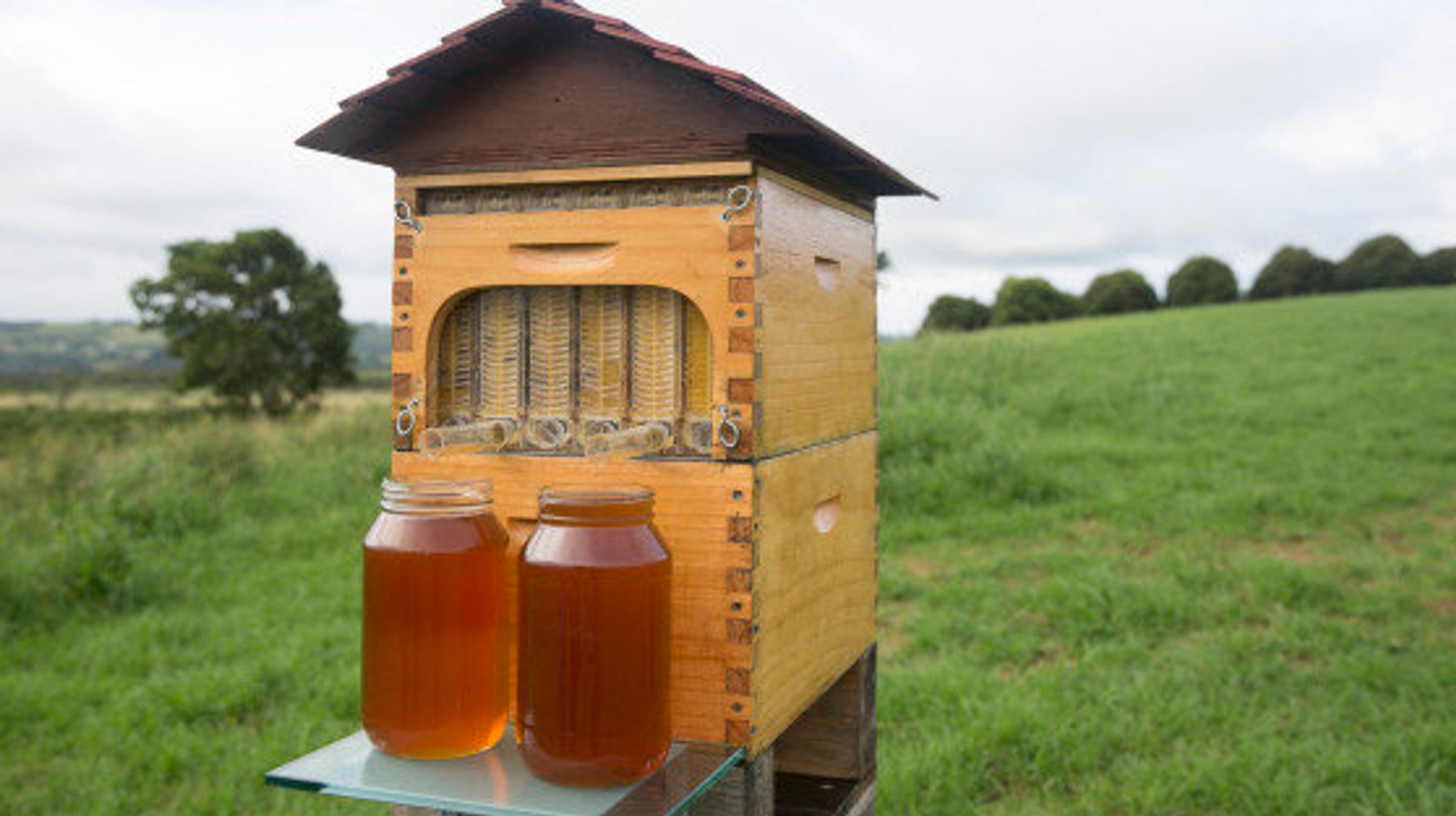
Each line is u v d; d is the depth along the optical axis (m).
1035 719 4.38
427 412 1.67
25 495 9.33
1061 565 7.22
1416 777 3.88
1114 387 14.66
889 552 7.86
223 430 11.62
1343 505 8.67
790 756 2.17
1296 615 5.84
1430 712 4.54
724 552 1.51
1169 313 25.33
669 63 1.46
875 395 2.16
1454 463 10.32
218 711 4.91
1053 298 32.72
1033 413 13.34
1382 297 24.39
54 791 4.07
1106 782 3.89
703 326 1.58
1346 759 3.99
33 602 6.68
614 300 1.62
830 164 1.76
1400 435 11.58
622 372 1.61
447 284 1.64
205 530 9.06
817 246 1.78
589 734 1.34
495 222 1.61
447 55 1.52
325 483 10.72
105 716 4.88
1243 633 5.57
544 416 1.65
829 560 1.87
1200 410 13.24
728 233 1.50
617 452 1.47
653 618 1.38
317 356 40.59
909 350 17.23
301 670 5.43
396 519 1.44
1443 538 7.76
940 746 4.16
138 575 7.10
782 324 1.61
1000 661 5.46
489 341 1.68
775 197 1.57
